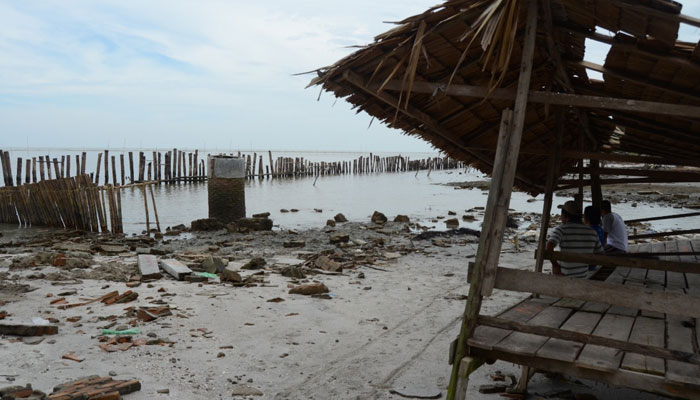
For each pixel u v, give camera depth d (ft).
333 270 35.88
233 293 27.71
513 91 12.80
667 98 15.33
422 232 58.70
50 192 58.80
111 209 54.03
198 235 54.54
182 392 15.37
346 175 209.05
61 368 16.39
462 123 19.21
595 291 10.58
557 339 12.02
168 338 20.07
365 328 22.79
